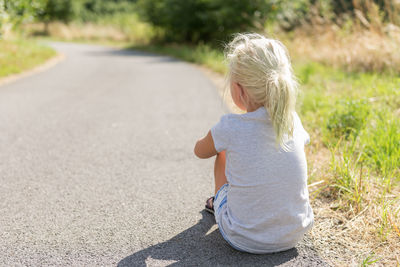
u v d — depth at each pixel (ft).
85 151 12.52
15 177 10.34
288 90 5.86
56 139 13.78
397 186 9.20
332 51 28.07
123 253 6.88
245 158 6.10
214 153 6.69
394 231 7.34
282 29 42.37
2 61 33.06
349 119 12.74
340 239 7.22
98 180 10.19
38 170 10.85
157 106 19.58
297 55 29.86
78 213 8.38
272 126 6.04
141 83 27.86
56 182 10.04
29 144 13.17
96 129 15.15
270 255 6.73
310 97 16.90
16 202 8.89
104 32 94.63
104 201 8.98
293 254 6.75
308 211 6.63
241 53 6.11
